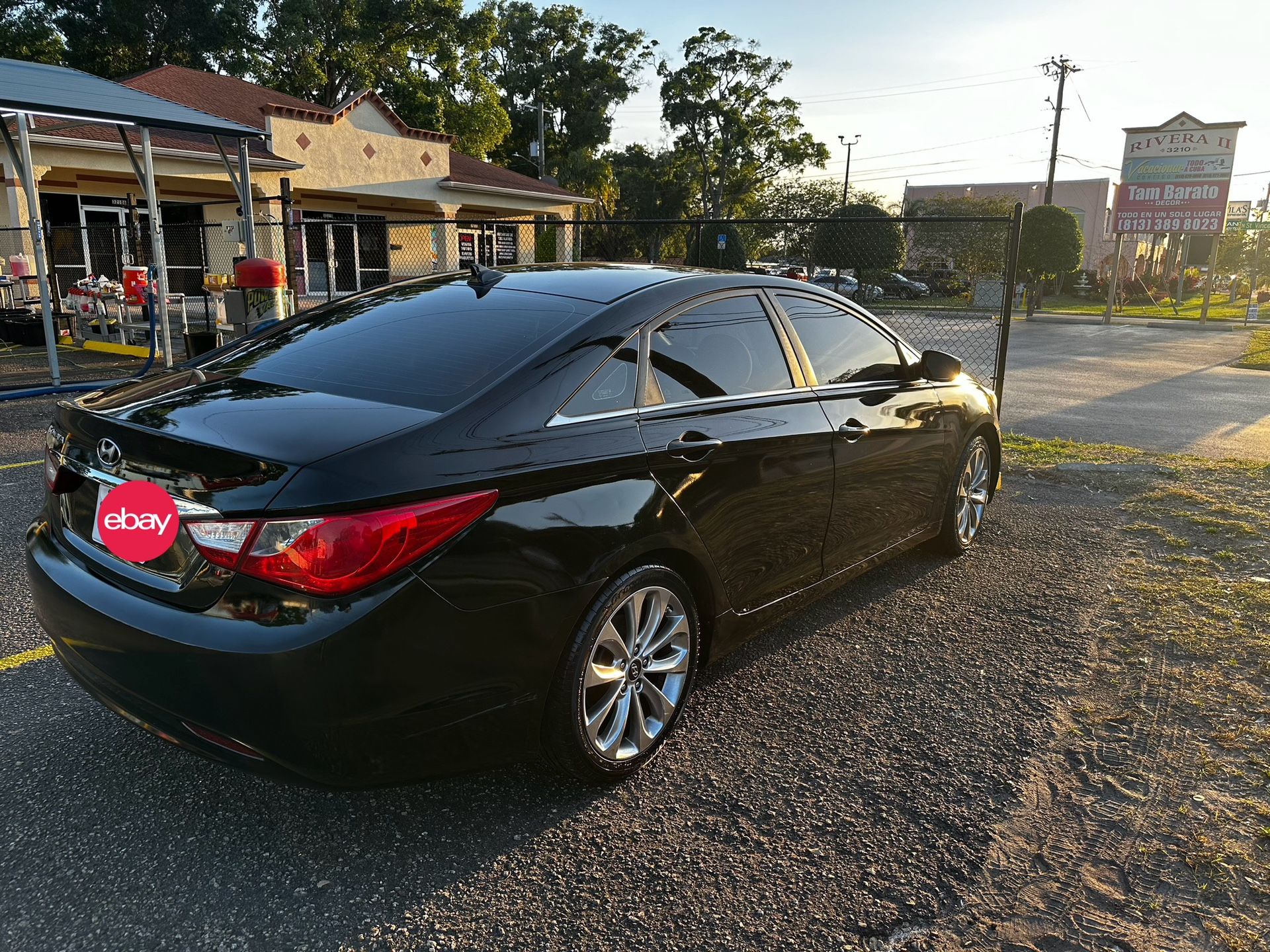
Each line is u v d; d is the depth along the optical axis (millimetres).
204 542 2109
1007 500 5961
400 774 2240
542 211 28000
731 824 2545
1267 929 2150
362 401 2447
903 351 4164
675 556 2826
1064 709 3209
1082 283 45750
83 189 17406
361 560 2045
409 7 33750
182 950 2037
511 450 2363
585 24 48375
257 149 19188
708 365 3059
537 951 2068
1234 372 15516
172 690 2150
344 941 2080
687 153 50031
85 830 2443
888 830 2521
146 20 29219
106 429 2340
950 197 54281
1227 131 28344
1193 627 3883
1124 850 2439
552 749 2564
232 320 9188
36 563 2572
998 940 2119
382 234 24484
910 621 3959
